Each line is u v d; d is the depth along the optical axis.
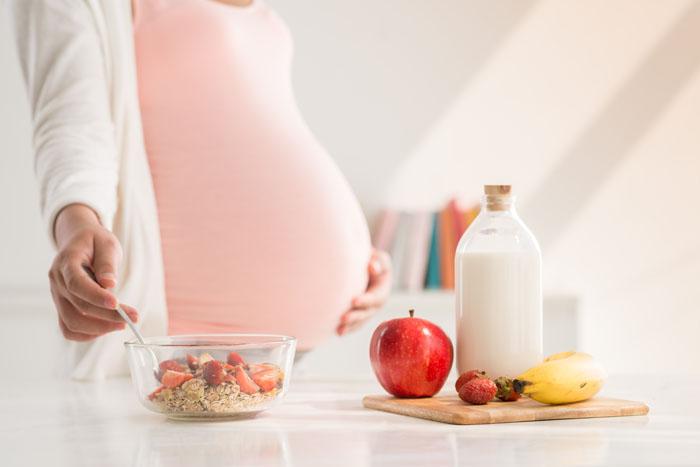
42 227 2.96
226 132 1.65
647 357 3.23
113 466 0.73
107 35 1.46
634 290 3.22
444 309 2.79
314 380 1.35
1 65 2.94
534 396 0.98
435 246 2.96
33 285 2.96
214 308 1.64
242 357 0.96
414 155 3.14
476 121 3.16
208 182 1.64
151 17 1.65
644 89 3.22
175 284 1.63
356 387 1.26
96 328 1.09
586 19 3.20
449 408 0.96
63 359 1.47
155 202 1.61
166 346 0.95
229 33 1.69
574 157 3.20
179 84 1.65
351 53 3.11
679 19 3.22
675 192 3.23
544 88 3.19
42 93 1.38
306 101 3.10
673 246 3.23
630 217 3.22
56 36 1.40
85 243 1.08
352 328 1.80
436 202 3.15
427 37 3.14
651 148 3.22
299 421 0.95
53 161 1.29
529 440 0.83
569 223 3.20
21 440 0.85
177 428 0.92
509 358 1.09
